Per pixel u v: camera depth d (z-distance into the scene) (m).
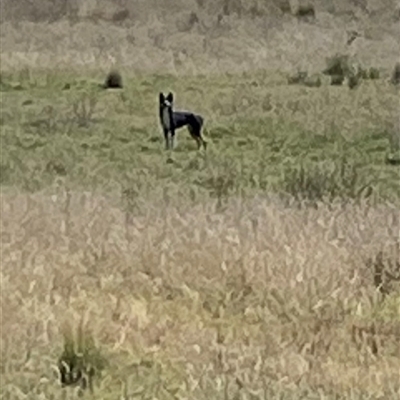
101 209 44.09
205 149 58.47
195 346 31.62
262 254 38.12
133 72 80.56
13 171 51.50
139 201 46.25
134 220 42.38
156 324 32.97
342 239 40.69
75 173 51.78
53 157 55.38
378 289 36.03
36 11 98.88
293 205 45.56
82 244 39.03
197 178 51.28
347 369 31.20
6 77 77.06
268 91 74.38
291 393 29.45
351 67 80.56
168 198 46.88
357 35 93.75
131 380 29.64
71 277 35.72
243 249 38.72
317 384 30.17
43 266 36.41
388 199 48.03
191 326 33.09
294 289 35.69
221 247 38.84
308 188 49.34
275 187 49.69
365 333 33.38
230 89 75.25
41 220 41.81
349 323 34.06
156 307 34.09
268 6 100.50
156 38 94.25
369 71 79.88
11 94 71.88
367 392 30.05
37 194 47.00
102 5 100.56
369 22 97.62
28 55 85.31
